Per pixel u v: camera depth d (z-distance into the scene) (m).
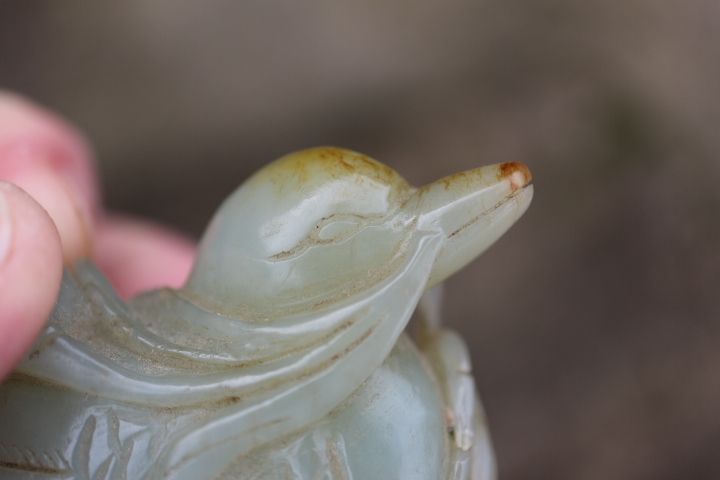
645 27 0.23
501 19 0.24
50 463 0.12
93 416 0.12
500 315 0.23
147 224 0.24
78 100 0.25
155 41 0.25
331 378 0.12
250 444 0.12
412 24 0.24
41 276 0.12
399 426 0.12
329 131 0.24
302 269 0.12
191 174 0.25
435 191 0.12
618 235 0.23
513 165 0.12
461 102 0.24
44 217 0.12
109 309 0.12
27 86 0.25
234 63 0.25
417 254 0.12
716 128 0.22
